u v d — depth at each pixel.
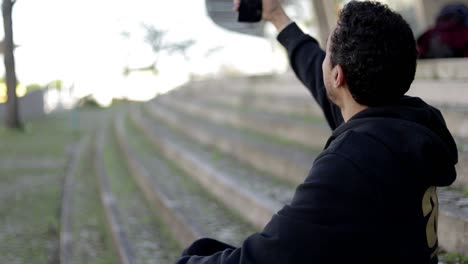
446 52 5.25
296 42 2.05
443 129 1.33
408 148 1.22
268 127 6.97
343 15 1.33
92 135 15.98
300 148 5.64
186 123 10.02
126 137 11.99
